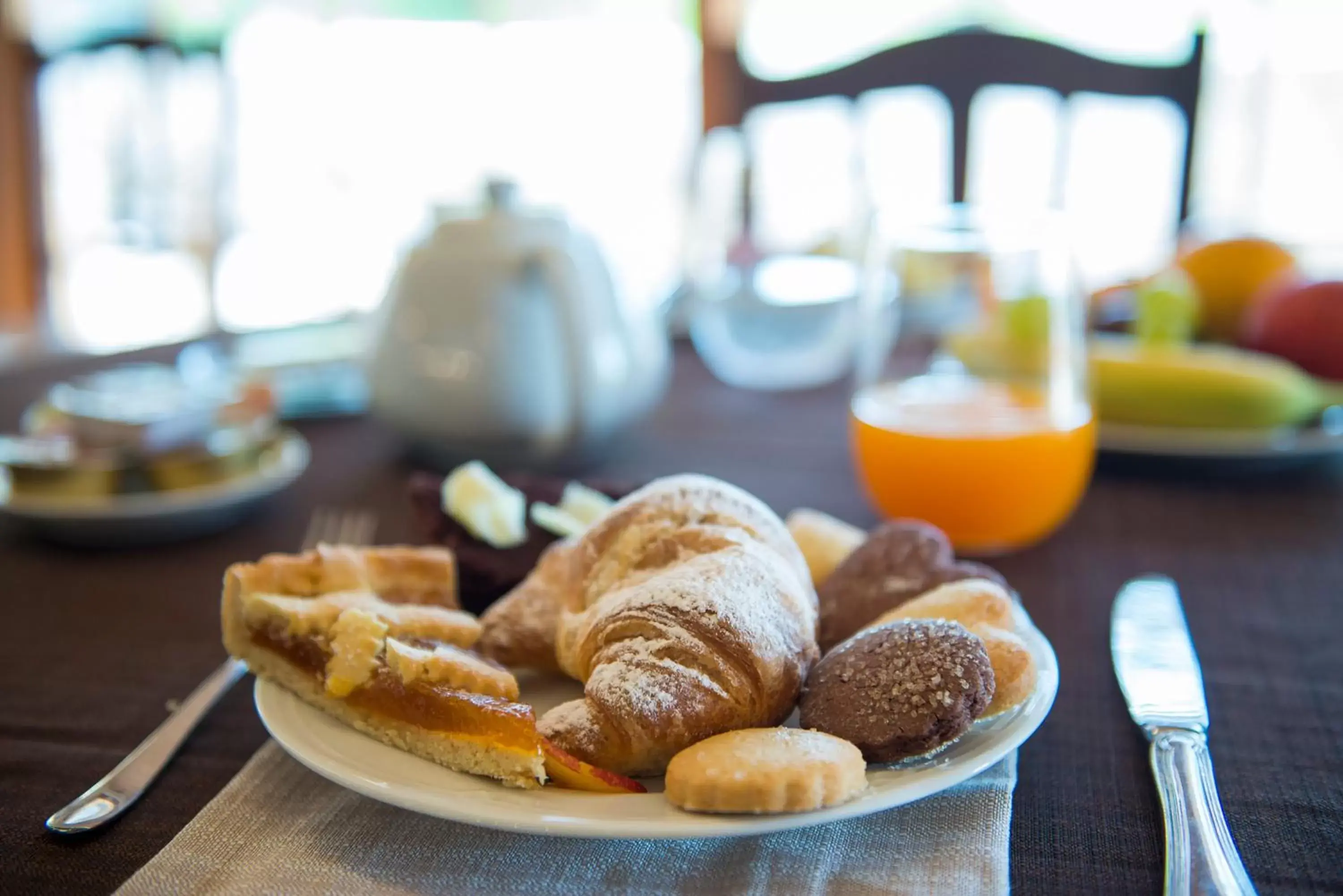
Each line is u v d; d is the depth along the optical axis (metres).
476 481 0.58
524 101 2.38
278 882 0.42
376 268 1.34
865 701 0.43
